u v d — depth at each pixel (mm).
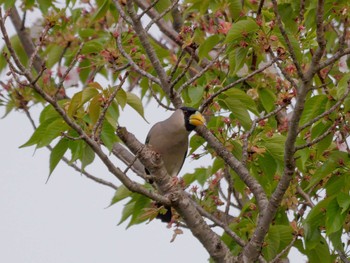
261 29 9695
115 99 9234
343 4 10719
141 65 11070
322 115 8969
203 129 11094
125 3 11297
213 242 9750
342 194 9844
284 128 11438
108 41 12523
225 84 12281
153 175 9672
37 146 9453
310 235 10594
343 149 10312
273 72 11734
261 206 10344
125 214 11891
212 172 11578
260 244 9719
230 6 11570
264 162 11109
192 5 11734
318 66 8617
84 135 8648
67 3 13109
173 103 10922
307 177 11492
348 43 11438
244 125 11039
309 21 11023
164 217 11242
